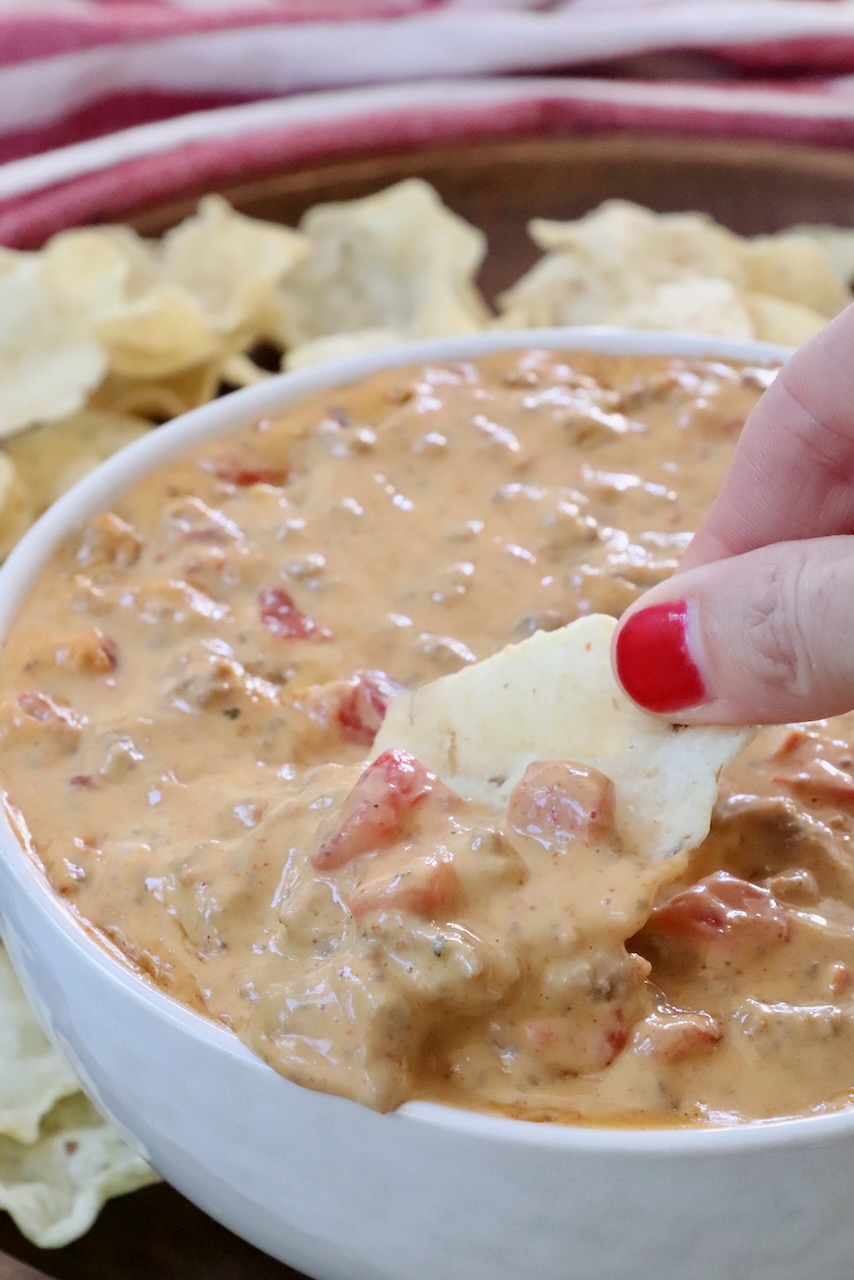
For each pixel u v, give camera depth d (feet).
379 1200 1.07
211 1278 1.19
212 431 1.40
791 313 1.71
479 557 1.31
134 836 1.16
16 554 1.29
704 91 2.17
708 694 1.09
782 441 1.17
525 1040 1.06
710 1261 1.07
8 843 1.15
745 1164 1.03
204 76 2.28
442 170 1.97
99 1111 1.20
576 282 1.77
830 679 1.04
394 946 1.06
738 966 1.11
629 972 1.07
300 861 1.12
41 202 1.83
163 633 1.27
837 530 1.19
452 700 1.16
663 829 1.10
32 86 2.20
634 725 1.13
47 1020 1.18
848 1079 1.07
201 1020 1.07
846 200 1.99
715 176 2.00
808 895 1.14
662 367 1.47
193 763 1.19
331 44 2.29
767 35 2.40
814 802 1.18
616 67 2.45
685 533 1.34
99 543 1.32
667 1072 1.06
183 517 1.33
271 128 1.96
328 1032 1.05
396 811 1.11
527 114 2.05
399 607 1.28
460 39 2.32
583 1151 1.02
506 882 1.08
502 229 1.96
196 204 1.89
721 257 1.76
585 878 1.09
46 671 1.24
